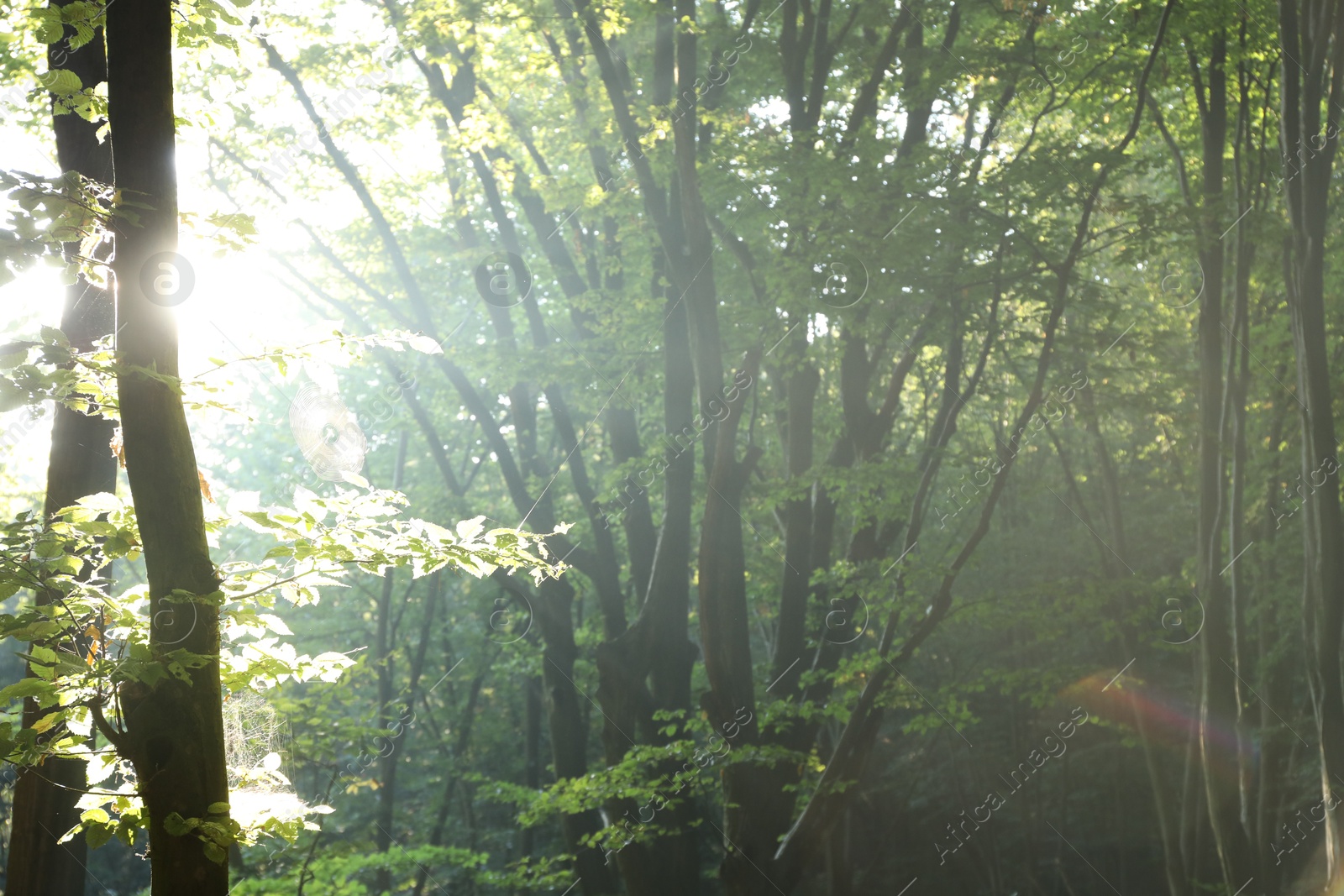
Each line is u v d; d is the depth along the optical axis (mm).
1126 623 12570
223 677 3545
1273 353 14375
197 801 3074
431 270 16406
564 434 14742
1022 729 18891
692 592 21500
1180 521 18500
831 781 10992
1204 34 12289
